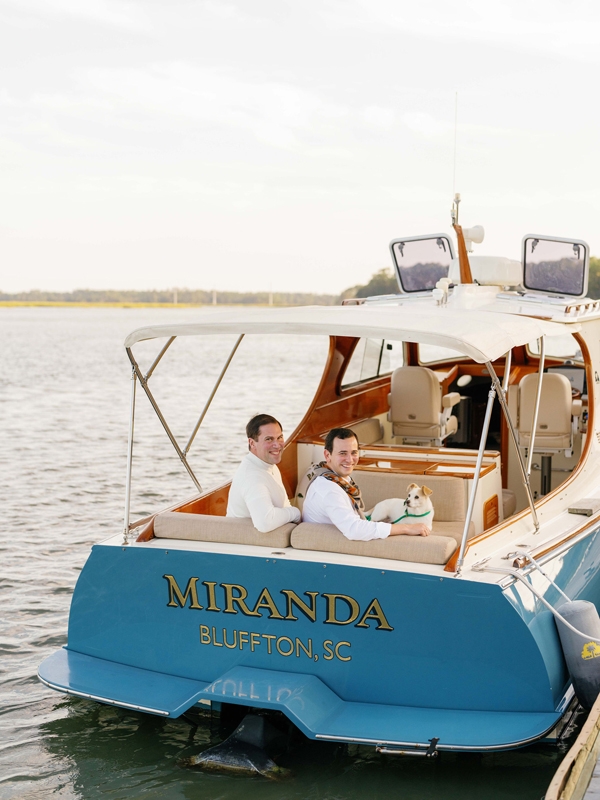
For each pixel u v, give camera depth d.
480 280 6.32
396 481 4.87
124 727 4.34
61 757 4.03
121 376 30.70
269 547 3.98
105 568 4.12
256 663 3.90
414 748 3.42
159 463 12.49
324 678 3.80
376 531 3.79
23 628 5.86
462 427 7.49
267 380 29.38
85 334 81.19
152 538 4.19
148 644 4.10
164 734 4.24
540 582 3.84
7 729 4.35
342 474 4.12
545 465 6.19
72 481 11.11
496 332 3.94
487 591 3.51
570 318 5.12
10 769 3.92
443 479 4.77
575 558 4.31
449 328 3.85
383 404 7.16
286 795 3.63
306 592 3.76
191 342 73.31
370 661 3.72
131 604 4.10
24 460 12.81
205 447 14.12
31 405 21.03
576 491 4.90
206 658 3.99
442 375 7.33
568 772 3.12
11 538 8.21
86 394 23.89
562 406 5.90
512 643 3.53
